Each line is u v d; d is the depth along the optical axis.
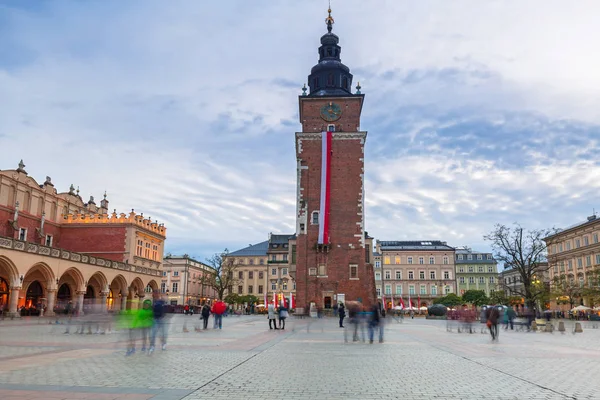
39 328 33.03
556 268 102.62
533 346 22.58
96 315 28.17
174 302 123.38
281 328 35.34
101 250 72.06
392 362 15.69
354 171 67.69
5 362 14.63
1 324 37.62
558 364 15.42
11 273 46.59
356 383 11.55
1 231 60.34
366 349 20.23
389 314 55.53
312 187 67.50
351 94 70.75
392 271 129.88
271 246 134.62
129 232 72.25
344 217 66.44
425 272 129.25
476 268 139.00
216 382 11.48
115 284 70.62
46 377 11.88
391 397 9.99
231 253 139.62
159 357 16.38
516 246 59.72
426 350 20.03
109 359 15.62
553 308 96.00
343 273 64.94
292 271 76.38
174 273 125.38
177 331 32.47
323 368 14.10
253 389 10.68
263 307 100.31
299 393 10.31
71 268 55.44
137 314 18.34
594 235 88.69
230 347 20.36
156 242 81.88
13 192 62.94
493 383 11.67
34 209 67.00
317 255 65.50
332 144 68.62
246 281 136.75
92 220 73.25
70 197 76.81
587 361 16.28
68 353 17.28
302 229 66.38
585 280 90.62
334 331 33.00
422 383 11.62
